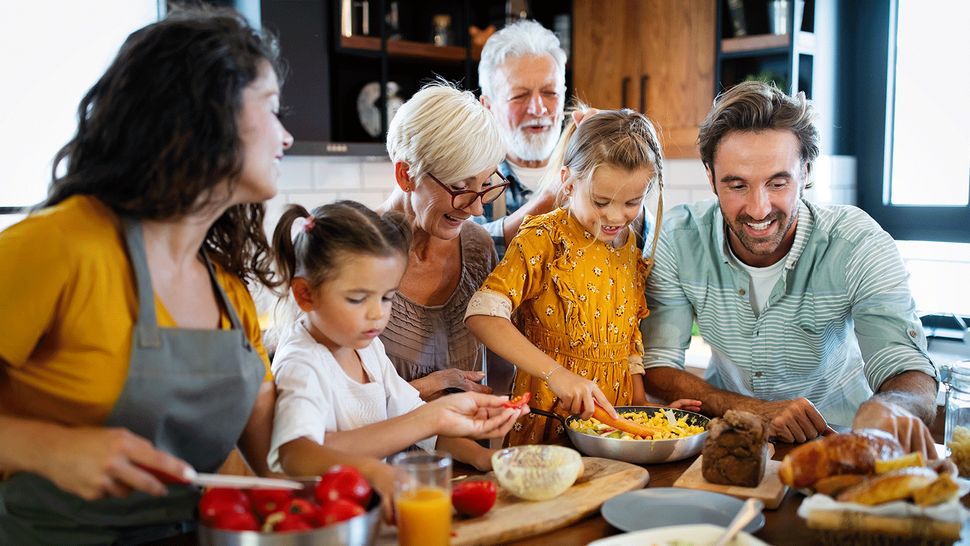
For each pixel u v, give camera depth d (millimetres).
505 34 2701
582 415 1647
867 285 1880
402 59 3416
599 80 3557
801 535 1228
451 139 1709
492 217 2611
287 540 946
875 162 3488
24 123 2799
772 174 1777
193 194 1130
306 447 1295
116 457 1011
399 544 1095
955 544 1123
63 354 1124
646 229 2096
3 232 1109
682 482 1407
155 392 1150
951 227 3324
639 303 2014
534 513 1258
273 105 1220
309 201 3334
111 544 1222
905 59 3406
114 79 1131
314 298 1479
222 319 1305
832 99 3395
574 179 1852
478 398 1503
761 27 3164
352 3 3205
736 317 2023
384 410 1596
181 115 1096
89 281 1107
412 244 1897
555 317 1901
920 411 1634
